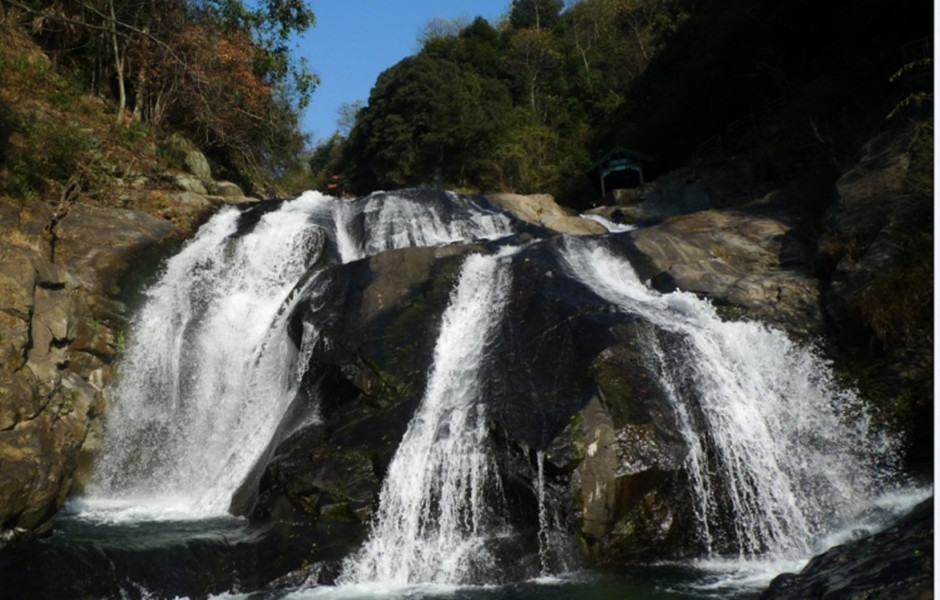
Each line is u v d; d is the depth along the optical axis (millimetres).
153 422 14227
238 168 29516
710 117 31938
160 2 25094
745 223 16469
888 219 13250
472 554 9484
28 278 12062
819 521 10406
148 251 16234
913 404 11586
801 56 27188
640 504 9766
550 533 9594
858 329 12711
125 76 27062
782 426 11383
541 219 20172
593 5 60062
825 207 16828
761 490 10523
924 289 11922
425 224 19484
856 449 11391
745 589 8680
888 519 10211
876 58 21141
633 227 21719
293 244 17000
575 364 11188
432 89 51094
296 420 12406
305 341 13156
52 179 18547
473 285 13586
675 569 9461
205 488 13188
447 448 10516
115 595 8789
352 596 8805
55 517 11570
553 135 47812
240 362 14820
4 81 21484
